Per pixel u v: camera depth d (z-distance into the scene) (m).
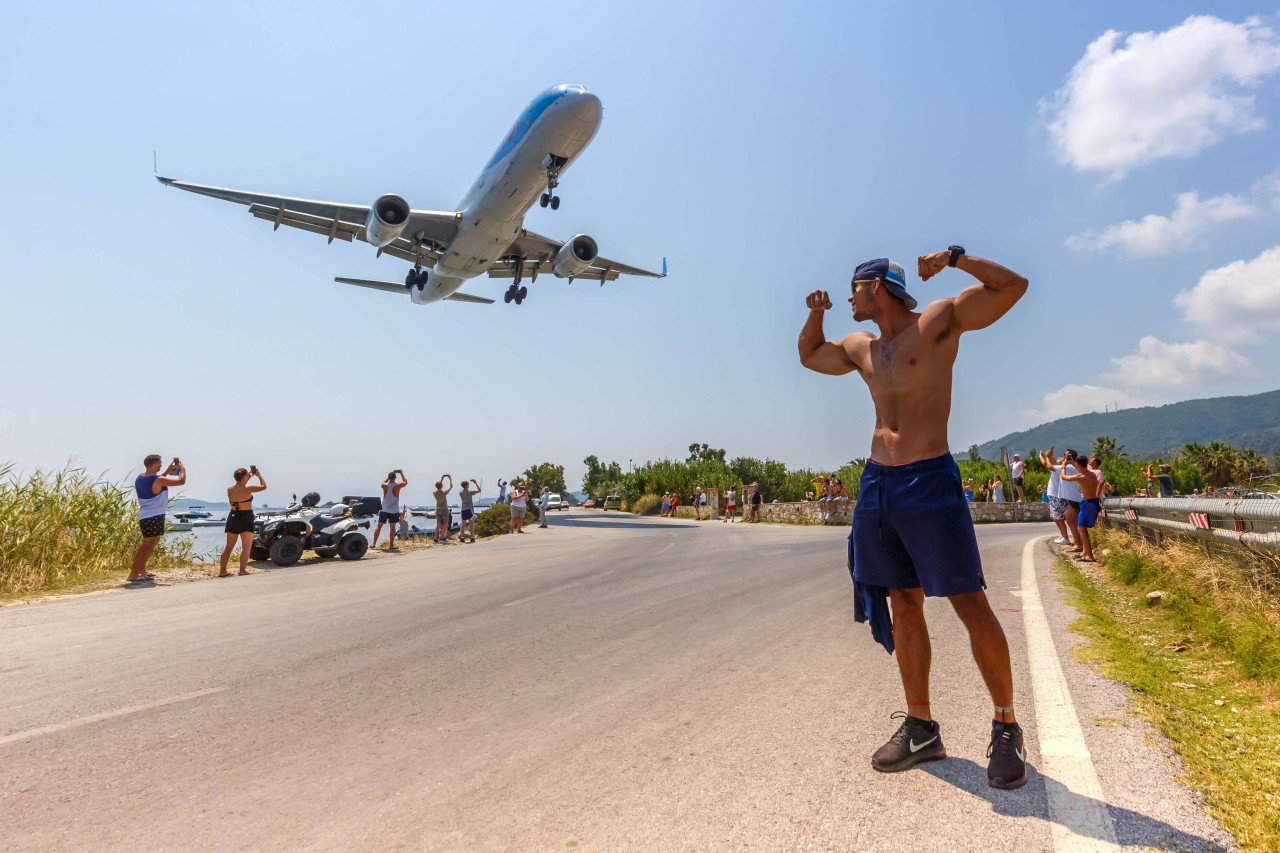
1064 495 10.30
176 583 9.65
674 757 2.74
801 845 2.00
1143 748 2.68
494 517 25.22
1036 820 2.13
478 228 20.92
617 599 7.07
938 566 2.45
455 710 3.47
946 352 2.62
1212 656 4.18
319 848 2.05
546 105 17.67
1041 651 4.26
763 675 3.96
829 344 3.12
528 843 2.05
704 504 35.50
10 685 4.09
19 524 9.60
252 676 4.22
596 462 85.06
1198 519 5.70
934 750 2.60
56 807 2.38
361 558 12.96
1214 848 1.93
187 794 2.48
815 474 36.22
